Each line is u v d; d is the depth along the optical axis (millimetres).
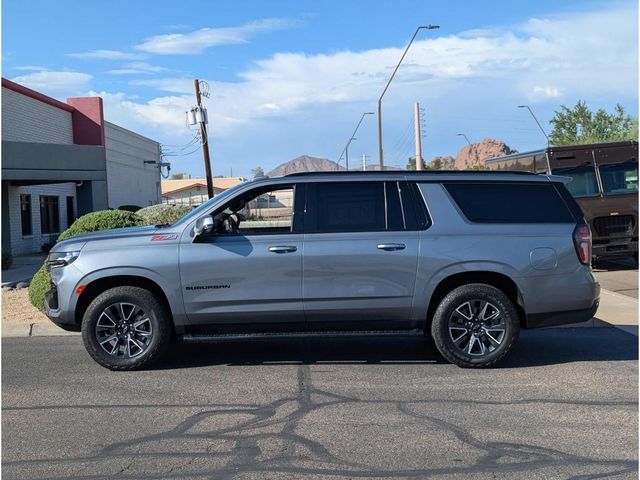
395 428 5461
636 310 10570
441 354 7379
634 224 15617
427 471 4613
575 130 39406
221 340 7289
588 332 9297
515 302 7504
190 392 6539
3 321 10133
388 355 8031
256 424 5582
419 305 7305
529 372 7207
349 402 6172
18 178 19375
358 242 7258
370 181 7492
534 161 17078
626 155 16047
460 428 5457
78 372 7340
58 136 27516
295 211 7383
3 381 6988
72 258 7344
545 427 5480
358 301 7262
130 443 5172
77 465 4754
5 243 22406
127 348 7340
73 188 29234
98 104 29469
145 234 7418
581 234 7422
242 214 7809
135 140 38312
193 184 74938
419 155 33844
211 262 7195
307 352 8219
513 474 4555
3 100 22344
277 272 7207
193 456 4898
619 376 7020
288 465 4723
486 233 7328
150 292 7312
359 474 4562
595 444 5102
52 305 7504
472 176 7574
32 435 5367
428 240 7293
